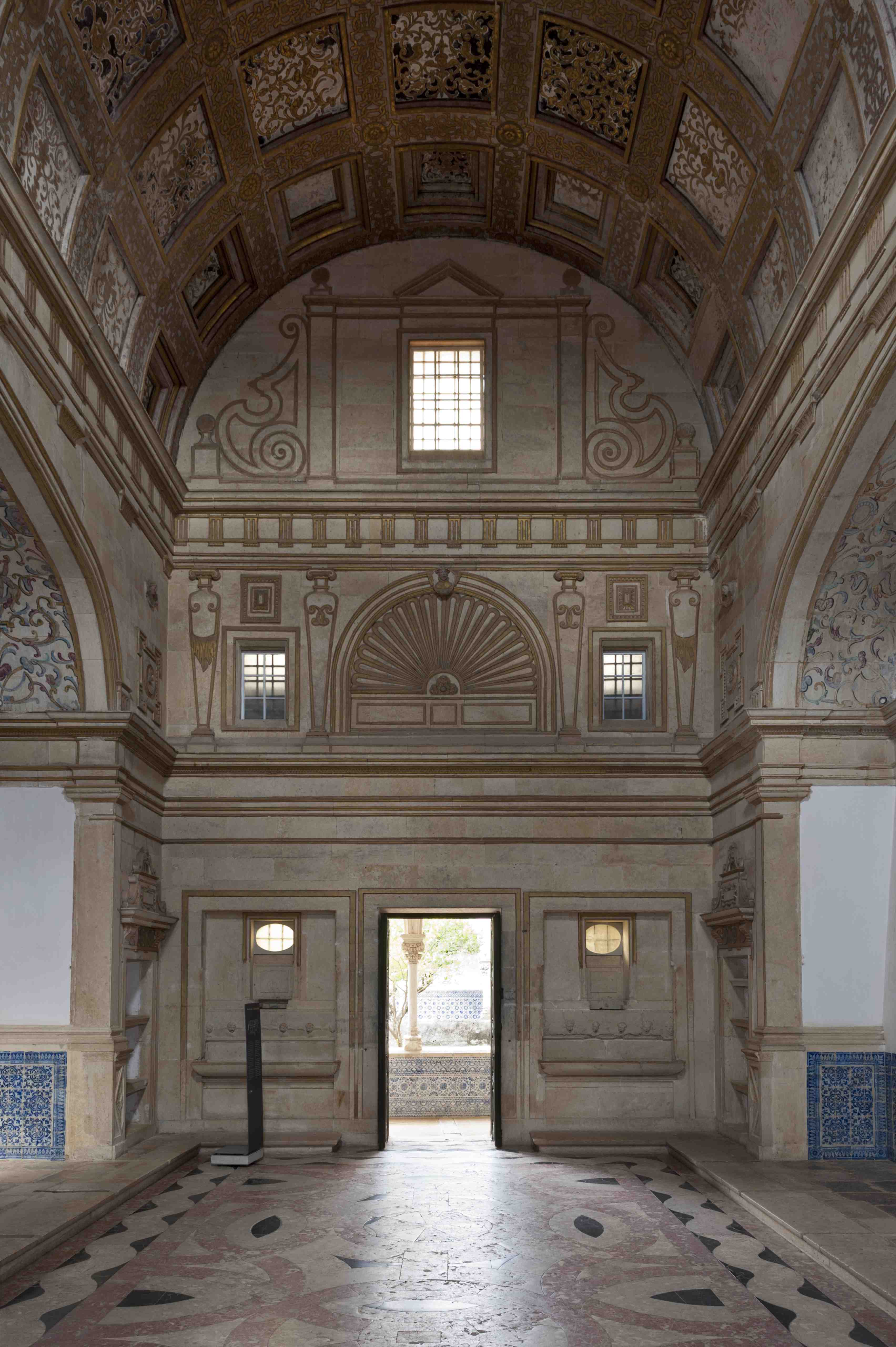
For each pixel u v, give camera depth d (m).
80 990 13.16
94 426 12.41
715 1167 12.61
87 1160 12.95
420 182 16.38
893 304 9.21
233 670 16.48
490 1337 7.54
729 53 11.73
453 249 17.33
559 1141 14.78
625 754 16.06
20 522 11.74
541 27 13.23
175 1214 11.02
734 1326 7.74
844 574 12.66
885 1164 12.73
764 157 11.94
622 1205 11.38
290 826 16.08
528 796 16.08
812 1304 8.20
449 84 14.50
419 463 16.91
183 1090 15.52
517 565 16.70
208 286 15.75
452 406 17.14
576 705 16.42
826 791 13.45
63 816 13.41
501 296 17.19
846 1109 13.09
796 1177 11.99
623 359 17.12
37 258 9.99
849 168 10.43
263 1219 10.80
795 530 12.15
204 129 13.16
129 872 14.19
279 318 17.19
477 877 16.00
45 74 10.05
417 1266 9.20
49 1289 8.65
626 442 16.95
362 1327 7.75
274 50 13.02
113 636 13.35
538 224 16.66
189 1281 8.82
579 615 16.62
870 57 9.38
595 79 13.55
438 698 16.50
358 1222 10.67
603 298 17.23
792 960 13.23
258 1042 14.32
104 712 13.32
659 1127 15.50
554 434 16.95
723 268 14.00
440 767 16.05
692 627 16.52
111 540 13.34
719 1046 15.45
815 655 13.44
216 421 16.97
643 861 16.06
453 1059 20.61
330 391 17.05
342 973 15.82
